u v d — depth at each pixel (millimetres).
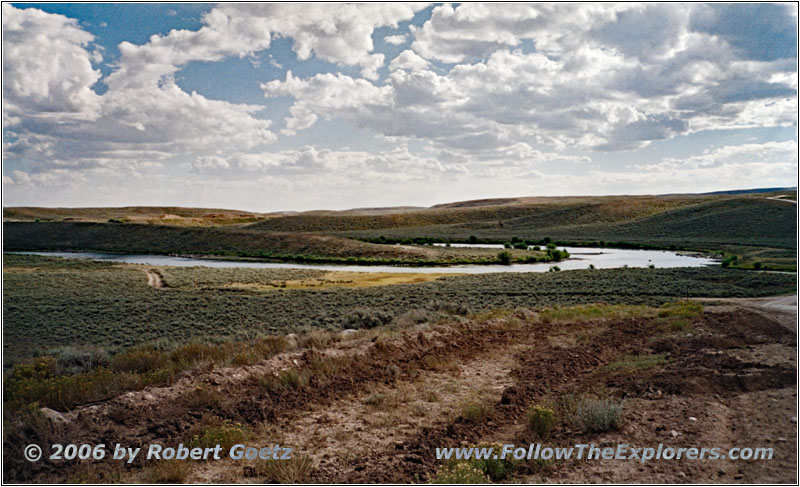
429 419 10562
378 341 16656
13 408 9734
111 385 11844
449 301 38594
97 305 40000
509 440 9109
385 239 145250
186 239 137250
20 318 34500
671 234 139125
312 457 8594
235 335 26516
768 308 26375
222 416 10328
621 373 13375
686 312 24844
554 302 38000
